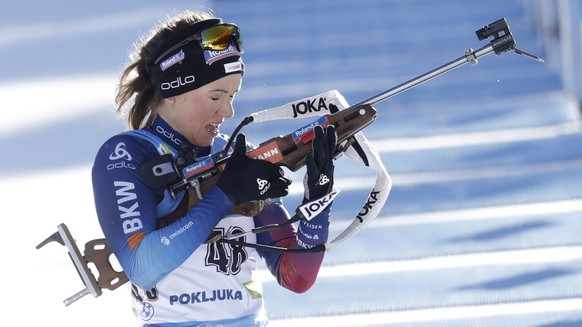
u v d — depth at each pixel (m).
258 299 12.95
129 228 12.20
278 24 45.00
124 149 12.64
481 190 26.50
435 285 21.70
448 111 33.00
